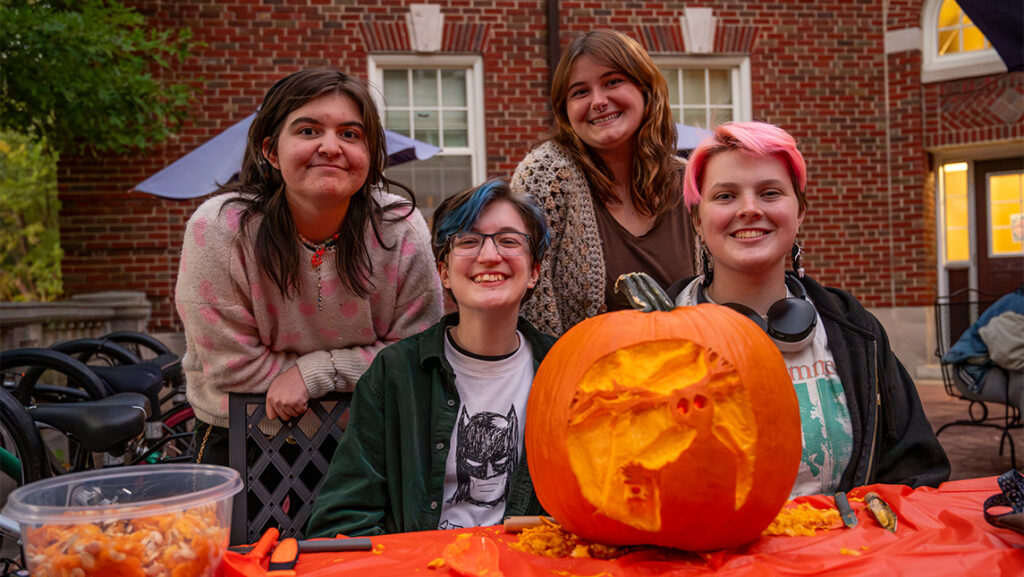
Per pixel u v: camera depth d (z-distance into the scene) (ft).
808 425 5.06
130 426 7.50
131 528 3.01
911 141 26.86
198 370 6.23
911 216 26.91
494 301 5.00
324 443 5.99
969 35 26.50
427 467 5.13
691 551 3.60
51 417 7.30
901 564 3.35
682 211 7.30
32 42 16.14
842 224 26.81
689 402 3.42
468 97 25.14
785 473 3.57
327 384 5.84
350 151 5.47
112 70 17.65
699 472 3.36
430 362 5.31
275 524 5.77
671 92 26.37
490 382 5.32
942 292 28.09
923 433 5.17
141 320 21.97
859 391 5.17
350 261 5.93
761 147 4.90
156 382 9.97
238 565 3.40
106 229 22.67
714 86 26.66
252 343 5.98
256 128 5.73
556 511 3.76
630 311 3.98
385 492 5.08
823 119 26.71
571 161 7.06
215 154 15.52
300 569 3.53
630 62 6.87
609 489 3.51
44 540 2.94
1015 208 27.37
